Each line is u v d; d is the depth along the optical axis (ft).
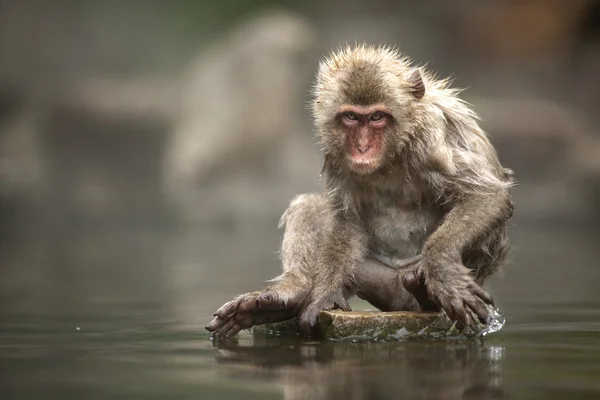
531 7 125.18
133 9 129.08
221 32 131.23
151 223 103.40
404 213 27.53
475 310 23.66
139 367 19.65
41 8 125.08
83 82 118.52
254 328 27.43
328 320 24.58
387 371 18.57
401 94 26.11
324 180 27.99
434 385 16.94
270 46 108.37
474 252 26.91
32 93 116.67
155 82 122.52
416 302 26.96
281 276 26.81
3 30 122.42
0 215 101.50
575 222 95.91
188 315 30.94
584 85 122.21
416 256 27.45
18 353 22.06
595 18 123.75
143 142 112.98
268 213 99.96
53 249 67.97
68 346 23.38
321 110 27.17
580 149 102.78
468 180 26.17
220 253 63.87
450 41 127.54
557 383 17.12
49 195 107.45
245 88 106.93
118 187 112.37
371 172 26.04
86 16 127.24
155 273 49.55
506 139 102.01
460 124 27.09
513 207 26.99
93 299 36.60
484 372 18.37
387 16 129.70
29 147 109.70
